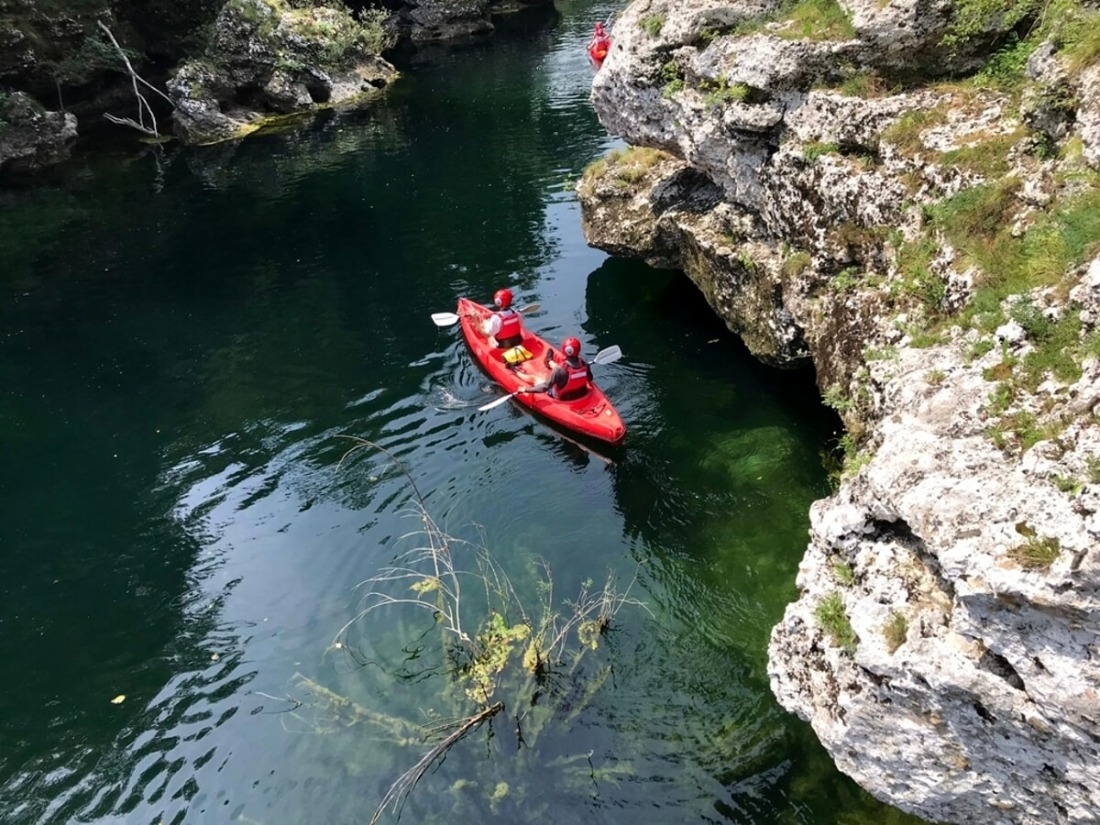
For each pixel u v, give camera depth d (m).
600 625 8.34
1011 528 4.70
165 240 19.91
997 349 5.88
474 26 41.12
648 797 6.72
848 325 8.61
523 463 11.05
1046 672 4.52
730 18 10.85
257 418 12.56
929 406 5.82
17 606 9.45
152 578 9.69
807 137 9.60
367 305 15.88
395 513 10.31
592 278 16.08
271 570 9.61
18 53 26.22
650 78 11.94
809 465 10.27
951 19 8.58
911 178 8.19
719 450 10.84
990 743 4.98
